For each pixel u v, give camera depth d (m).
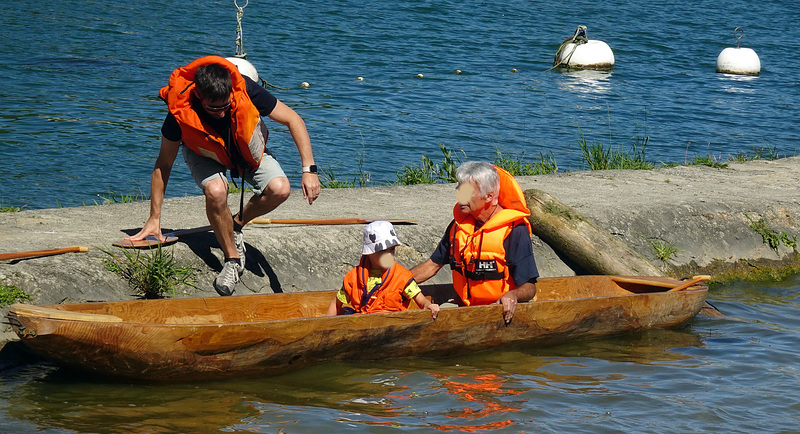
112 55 41.31
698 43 57.72
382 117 31.61
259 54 44.09
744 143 29.53
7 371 9.27
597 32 59.66
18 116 28.41
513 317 10.43
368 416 8.44
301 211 14.41
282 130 28.97
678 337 11.55
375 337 9.76
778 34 63.50
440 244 11.06
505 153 26.55
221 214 10.35
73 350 8.51
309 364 9.67
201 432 7.91
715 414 8.76
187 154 10.64
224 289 10.55
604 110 35.09
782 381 9.83
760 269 15.23
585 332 11.17
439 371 9.89
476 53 49.22
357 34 52.34
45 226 12.34
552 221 13.63
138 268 10.74
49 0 57.62
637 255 13.58
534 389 9.38
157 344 8.66
